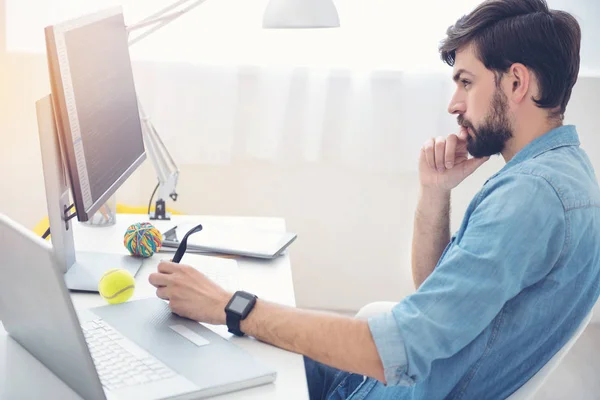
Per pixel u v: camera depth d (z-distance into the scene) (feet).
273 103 8.67
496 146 3.96
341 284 9.50
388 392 4.10
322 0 6.16
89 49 4.33
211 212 9.14
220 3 8.39
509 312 3.58
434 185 5.15
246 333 3.76
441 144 5.08
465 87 4.00
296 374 3.46
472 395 3.71
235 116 8.73
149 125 5.85
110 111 4.73
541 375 3.62
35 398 3.11
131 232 4.91
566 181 3.53
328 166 9.05
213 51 8.51
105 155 4.58
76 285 4.35
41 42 8.41
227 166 8.98
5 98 8.50
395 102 8.73
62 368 3.18
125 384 3.16
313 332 3.58
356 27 8.56
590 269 3.58
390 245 9.35
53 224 4.44
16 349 3.58
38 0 8.25
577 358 8.70
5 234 2.95
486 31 3.82
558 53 3.68
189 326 3.81
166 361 3.40
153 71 8.49
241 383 3.27
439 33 8.59
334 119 8.86
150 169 8.85
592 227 3.56
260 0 8.41
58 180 4.35
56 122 4.12
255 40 8.53
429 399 3.74
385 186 9.14
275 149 8.83
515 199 3.45
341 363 3.51
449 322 3.37
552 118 3.85
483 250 3.41
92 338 3.58
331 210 9.22
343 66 8.66
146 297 4.31
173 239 5.28
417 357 3.36
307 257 9.39
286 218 9.23
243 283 4.68
